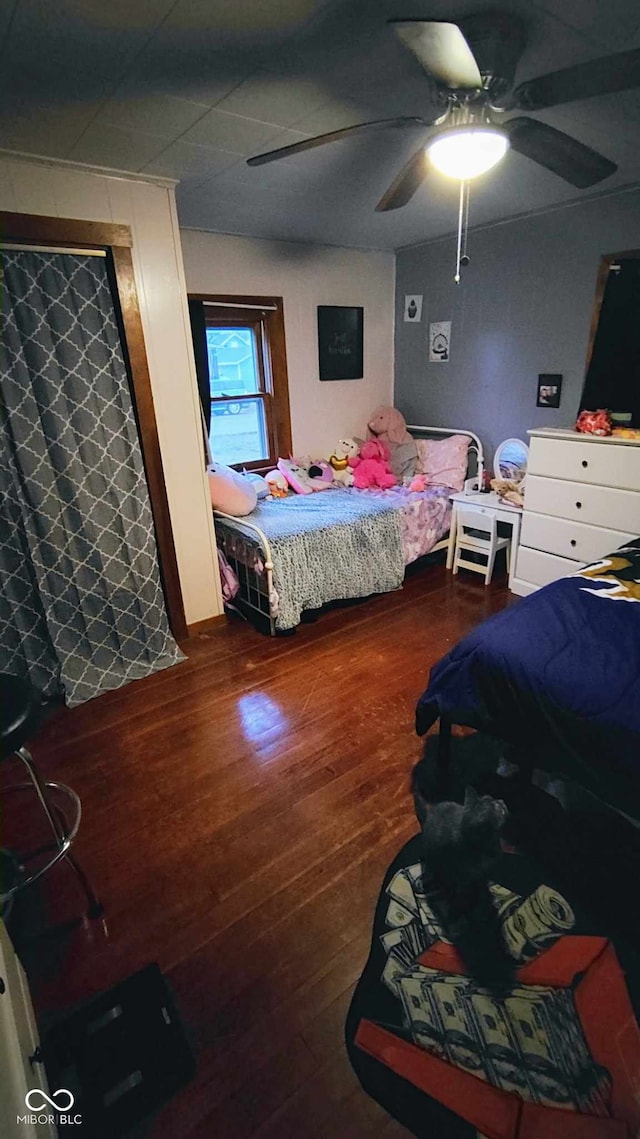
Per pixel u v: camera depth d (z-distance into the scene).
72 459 2.42
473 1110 1.14
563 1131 1.10
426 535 3.83
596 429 2.97
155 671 2.83
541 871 1.64
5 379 2.20
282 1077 1.20
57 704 2.59
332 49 1.46
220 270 3.54
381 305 4.38
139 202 2.41
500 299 3.69
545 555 3.30
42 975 1.41
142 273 2.49
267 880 1.65
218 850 1.76
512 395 3.80
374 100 1.75
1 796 2.02
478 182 2.68
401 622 3.27
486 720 1.75
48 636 2.58
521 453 3.79
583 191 2.91
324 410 4.32
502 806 1.88
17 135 1.92
